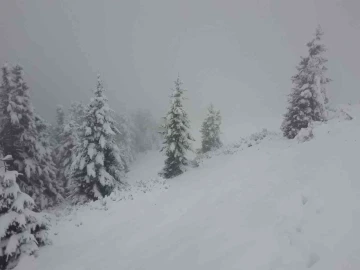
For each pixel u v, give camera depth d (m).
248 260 4.73
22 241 8.43
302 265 4.18
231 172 14.59
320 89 19.16
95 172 18.41
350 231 4.51
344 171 7.05
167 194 14.62
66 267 8.00
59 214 14.33
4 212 8.48
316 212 5.65
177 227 8.66
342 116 15.45
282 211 6.36
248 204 7.61
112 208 13.62
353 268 3.62
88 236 10.84
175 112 20.97
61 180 30.03
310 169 8.41
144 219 11.30
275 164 11.30
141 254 7.36
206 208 9.49
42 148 21.36
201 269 5.06
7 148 19.14
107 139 19.22
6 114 18.81
